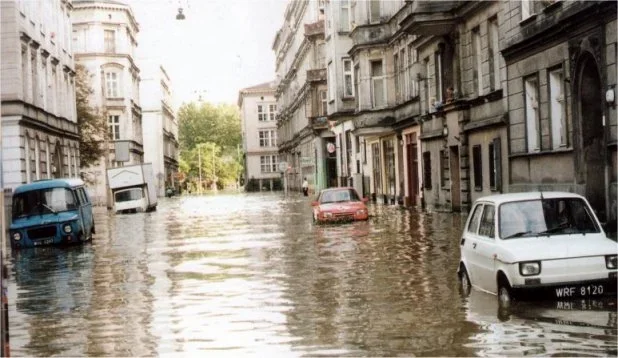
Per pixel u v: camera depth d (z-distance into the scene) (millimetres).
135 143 88125
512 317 9945
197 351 9086
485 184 27984
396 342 9000
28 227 27156
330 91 53094
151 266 18719
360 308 11406
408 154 40469
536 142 23125
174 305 12539
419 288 13016
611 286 10430
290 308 11734
